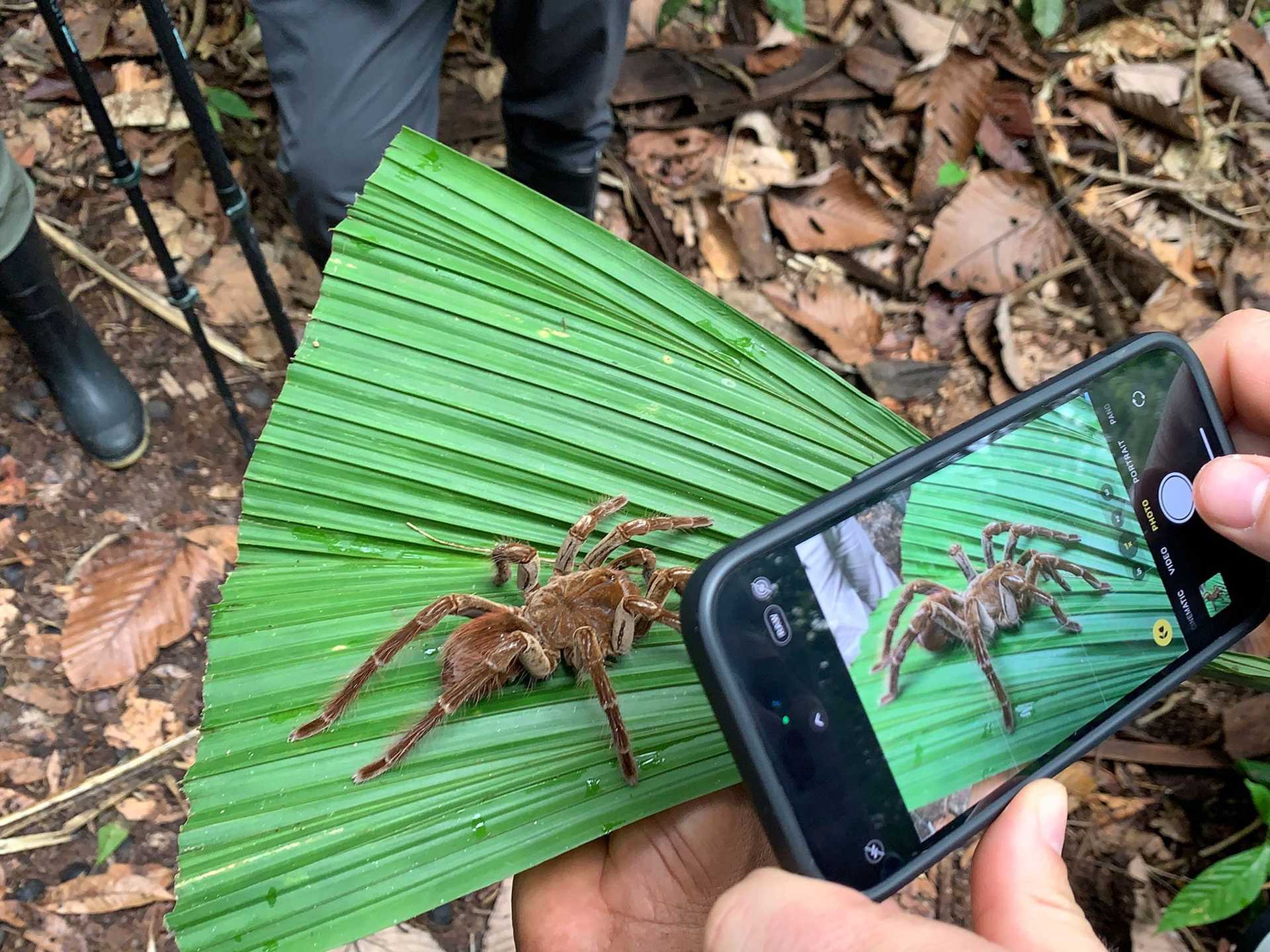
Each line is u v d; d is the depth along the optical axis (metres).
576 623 0.25
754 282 0.51
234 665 0.24
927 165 0.52
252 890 0.22
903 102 0.54
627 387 0.27
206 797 0.22
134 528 0.43
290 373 0.25
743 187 0.53
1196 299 0.50
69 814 0.37
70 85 0.49
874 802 0.20
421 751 0.23
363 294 0.26
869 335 0.50
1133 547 0.23
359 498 0.25
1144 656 0.23
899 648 0.21
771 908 0.18
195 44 0.51
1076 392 0.23
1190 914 0.33
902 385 0.49
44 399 0.44
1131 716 0.23
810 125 0.55
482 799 0.23
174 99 0.50
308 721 0.23
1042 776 0.21
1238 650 0.38
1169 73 0.56
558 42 0.38
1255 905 0.36
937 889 0.37
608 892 0.25
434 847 0.22
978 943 0.17
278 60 0.34
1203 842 0.38
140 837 0.37
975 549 0.22
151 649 0.40
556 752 0.24
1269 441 0.28
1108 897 0.37
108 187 0.49
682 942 0.24
